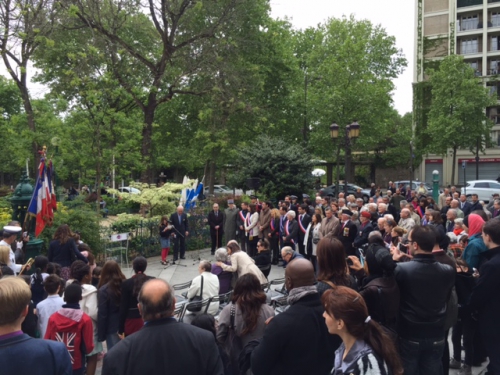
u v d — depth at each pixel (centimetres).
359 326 250
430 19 5197
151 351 255
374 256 397
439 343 391
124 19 2192
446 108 4144
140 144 2297
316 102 3584
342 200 1419
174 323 270
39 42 2041
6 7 1962
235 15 2230
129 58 2389
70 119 2053
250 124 2683
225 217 1448
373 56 4491
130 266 1298
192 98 2716
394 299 377
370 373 238
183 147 3478
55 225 1157
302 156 2253
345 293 257
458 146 4284
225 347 429
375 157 5219
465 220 850
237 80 2275
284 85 3089
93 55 1975
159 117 3067
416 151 4909
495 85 4969
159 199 1705
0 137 3406
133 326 519
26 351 251
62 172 1922
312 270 334
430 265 391
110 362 254
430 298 384
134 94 2305
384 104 3850
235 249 775
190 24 2302
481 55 5062
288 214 1246
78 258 816
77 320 445
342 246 392
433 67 5069
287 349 309
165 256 1350
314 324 313
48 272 608
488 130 4150
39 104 2128
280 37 3127
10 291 250
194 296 607
